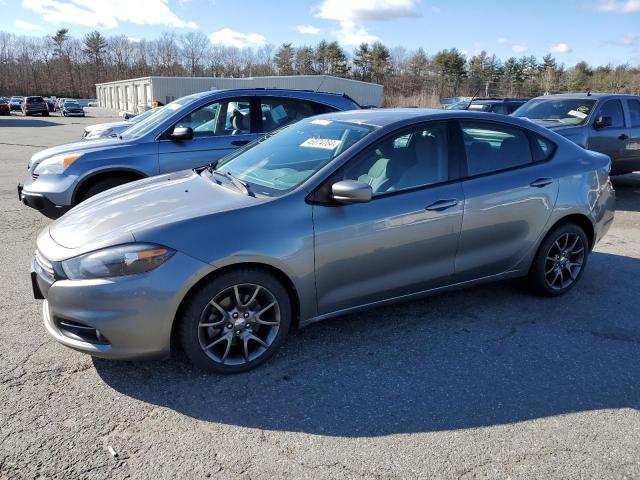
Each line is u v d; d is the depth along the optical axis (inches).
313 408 113.8
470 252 153.5
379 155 140.1
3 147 676.7
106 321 111.7
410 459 98.7
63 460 96.0
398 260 140.8
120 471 93.7
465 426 108.8
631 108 376.2
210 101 257.6
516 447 102.7
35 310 158.1
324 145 145.6
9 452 97.5
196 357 121.0
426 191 144.1
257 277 123.2
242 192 133.5
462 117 156.3
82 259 113.2
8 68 3996.1
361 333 148.9
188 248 115.4
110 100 2790.4
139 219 122.3
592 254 229.6
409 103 2605.8
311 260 127.9
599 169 179.6
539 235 165.9
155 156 242.1
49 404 112.3
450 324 155.8
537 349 142.3
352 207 133.0
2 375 122.5
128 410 111.3
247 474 93.9
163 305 113.6
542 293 175.0
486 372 130.0
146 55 4234.7
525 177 160.9
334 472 94.8
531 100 412.2
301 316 132.0
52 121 1478.8
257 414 111.3
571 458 100.0
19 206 293.9
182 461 96.7
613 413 114.6
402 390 121.4
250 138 263.4
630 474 96.2
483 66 3508.9
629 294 182.4
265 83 1969.7
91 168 230.1
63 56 4101.9
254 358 127.4
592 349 143.0
